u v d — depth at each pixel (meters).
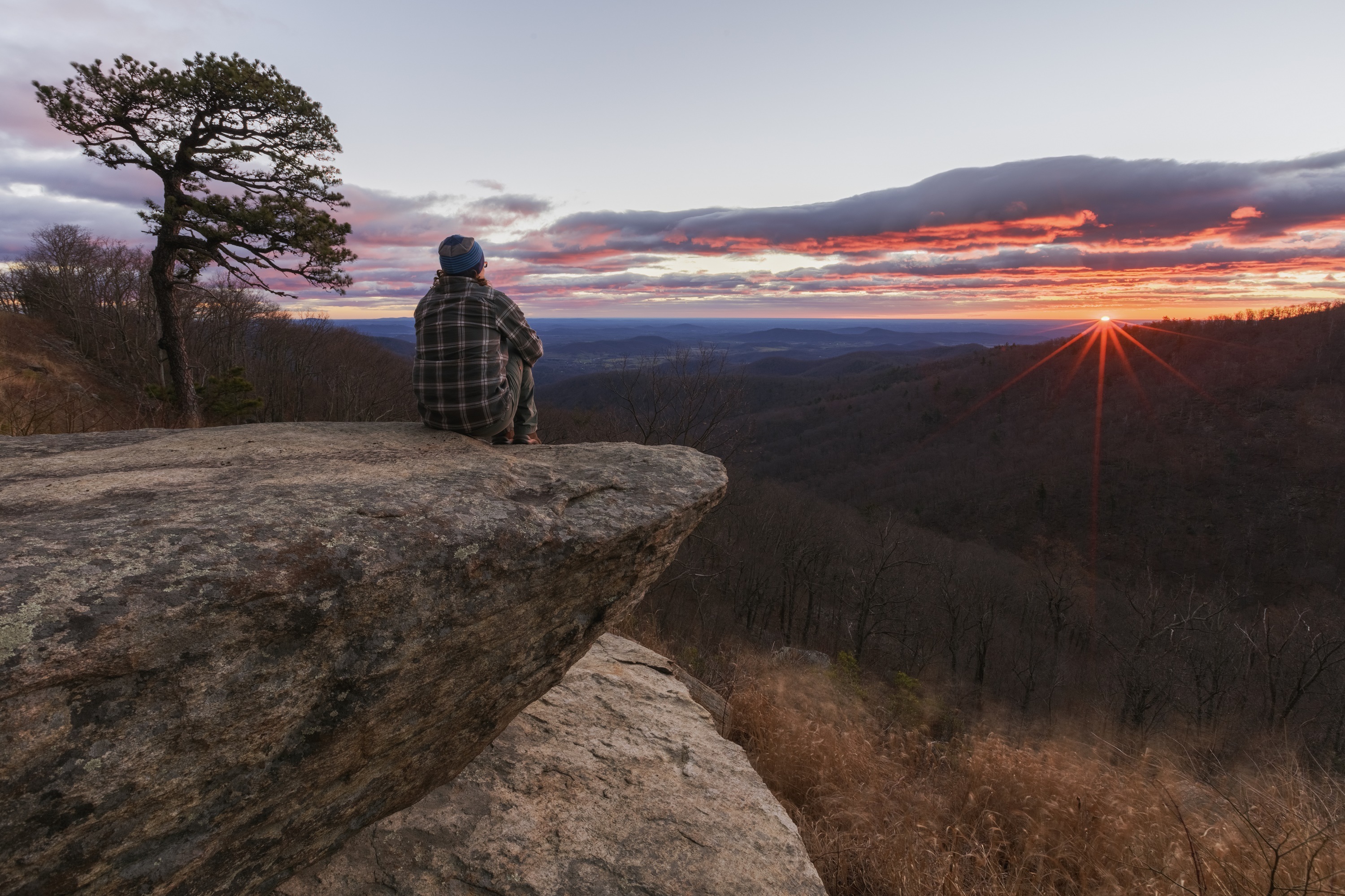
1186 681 28.33
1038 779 4.42
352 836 2.24
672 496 2.50
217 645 1.34
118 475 1.95
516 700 2.43
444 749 2.29
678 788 3.11
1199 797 4.28
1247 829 3.52
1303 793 3.66
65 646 1.13
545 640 2.30
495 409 2.71
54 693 1.13
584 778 3.04
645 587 2.72
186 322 29.19
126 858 1.34
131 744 1.23
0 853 1.11
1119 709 29.97
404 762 2.10
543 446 2.88
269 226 13.30
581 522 2.16
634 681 4.30
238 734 1.41
